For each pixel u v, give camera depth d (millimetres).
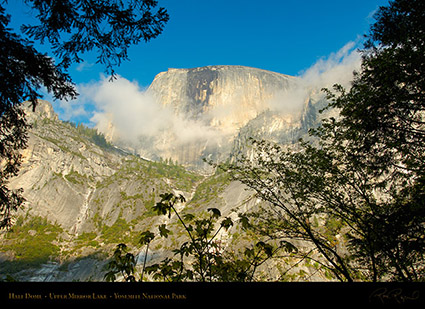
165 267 4344
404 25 8062
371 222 9188
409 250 8117
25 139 7988
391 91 8195
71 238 153625
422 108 8211
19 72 6234
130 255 4211
